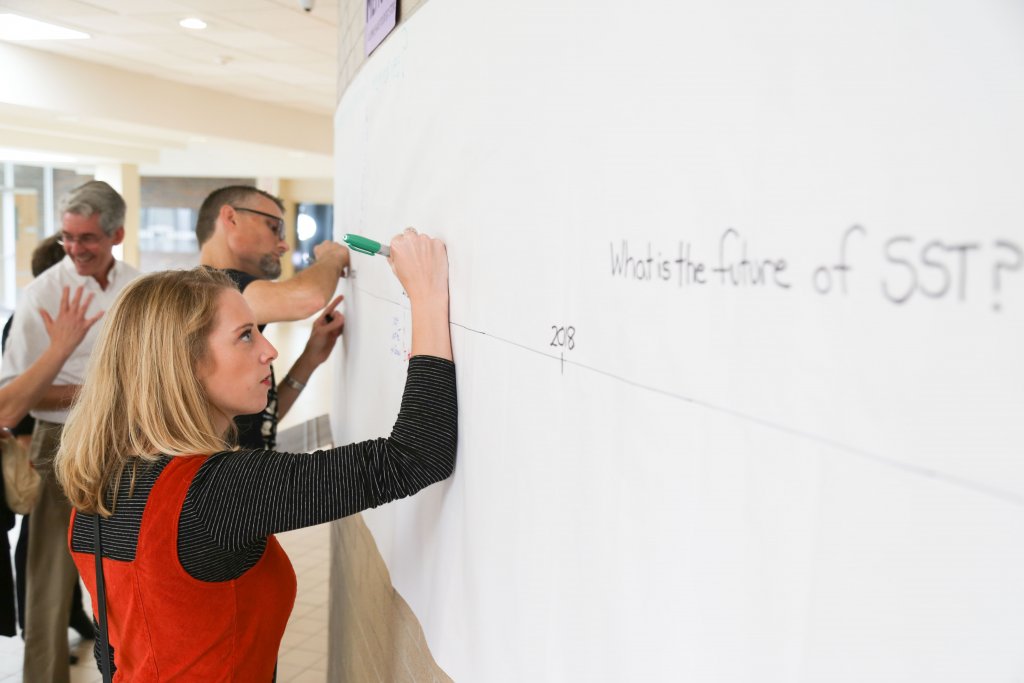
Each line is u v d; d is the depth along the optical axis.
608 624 0.61
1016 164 0.29
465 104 0.95
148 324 1.05
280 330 12.56
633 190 0.56
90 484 1.04
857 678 0.37
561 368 0.69
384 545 1.47
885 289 0.35
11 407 2.27
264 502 0.96
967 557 0.32
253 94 7.98
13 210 13.84
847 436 0.37
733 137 0.45
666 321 0.52
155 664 1.04
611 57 0.59
